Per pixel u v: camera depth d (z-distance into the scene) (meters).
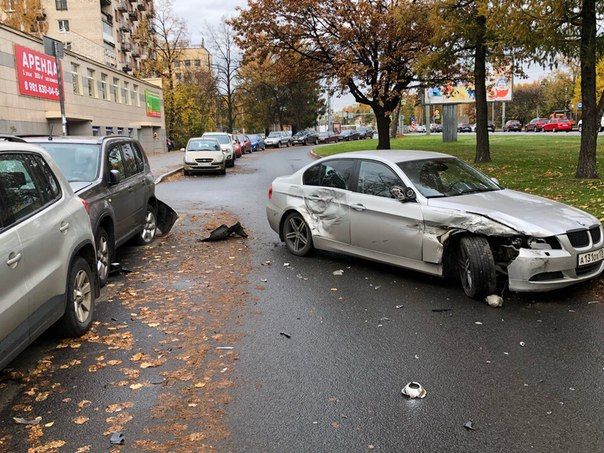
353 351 4.57
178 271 7.37
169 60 62.34
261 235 9.87
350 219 7.08
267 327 5.17
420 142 38.00
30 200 4.21
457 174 6.91
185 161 23.52
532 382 3.95
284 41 23.81
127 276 7.15
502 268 5.68
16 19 41.38
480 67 18.86
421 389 3.82
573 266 5.45
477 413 3.54
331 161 7.66
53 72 31.05
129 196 8.05
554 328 4.96
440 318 5.30
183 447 3.21
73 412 3.62
